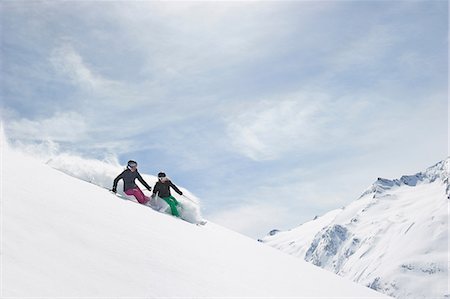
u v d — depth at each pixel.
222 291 6.79
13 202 6.93
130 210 10.59
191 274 7.06
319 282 10.72
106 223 7.96
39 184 8.96
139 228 8.71
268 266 10.47
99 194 11.23
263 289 7.82
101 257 6.28
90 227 7.32
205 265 7.95
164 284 6.20
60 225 6.81
